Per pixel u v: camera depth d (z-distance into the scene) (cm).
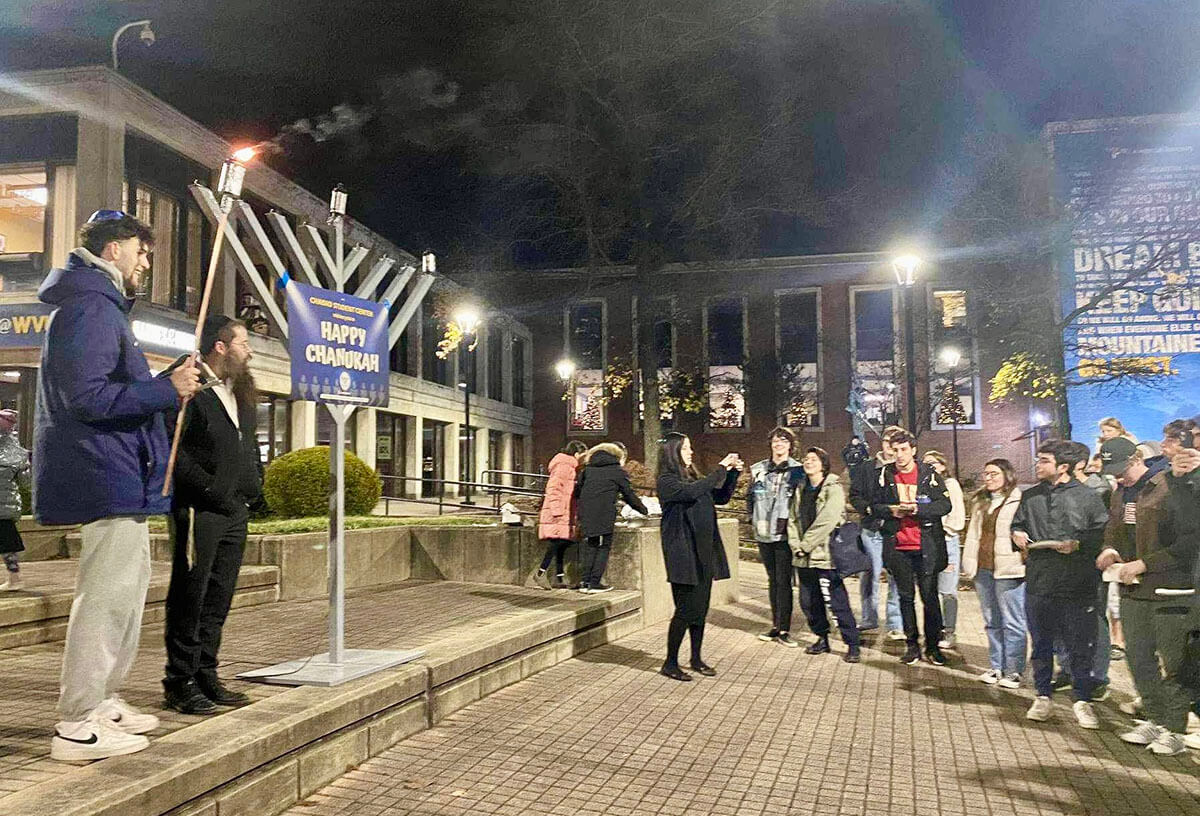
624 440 4003
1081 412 2723
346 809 450
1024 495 669
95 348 377
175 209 1962
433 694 604
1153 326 2595
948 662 856
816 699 709
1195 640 555
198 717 459
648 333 2508
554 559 1082
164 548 1005
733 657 876
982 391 3594
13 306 1736
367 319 610
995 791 501
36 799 333
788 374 3841
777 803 476
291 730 453
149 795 355
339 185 611
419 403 3009
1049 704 650
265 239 528
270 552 955
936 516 848
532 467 4112
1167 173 2412
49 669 582
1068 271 2567
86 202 1731
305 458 1262
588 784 496
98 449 379
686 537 771
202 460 460
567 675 770
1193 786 512
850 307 3800
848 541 863
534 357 4156
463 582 1127
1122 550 676
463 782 493
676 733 602
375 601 943
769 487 967
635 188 2417
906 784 511
